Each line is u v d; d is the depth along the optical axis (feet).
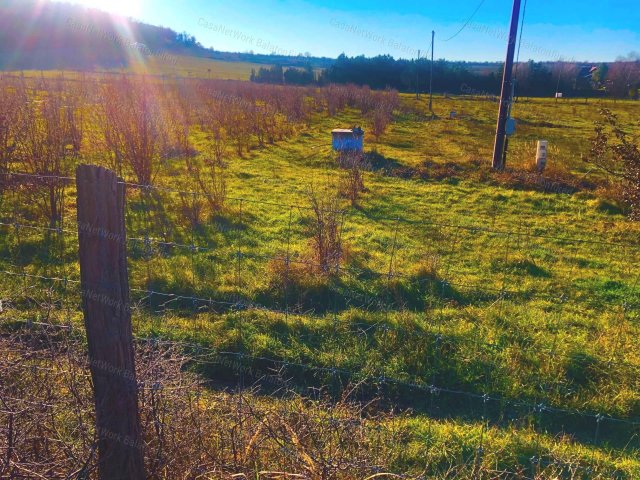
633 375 14.23
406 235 27.84
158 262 21.21
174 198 31.07
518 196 37.65
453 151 59.47
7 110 30.27
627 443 12.11
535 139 73.20
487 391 13.83
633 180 30.89
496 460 10.66
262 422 9.21
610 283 21.91
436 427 12.10
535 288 21.24
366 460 9.02
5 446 8.48
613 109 122.31
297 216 29.55
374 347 15.58
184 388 9.70
